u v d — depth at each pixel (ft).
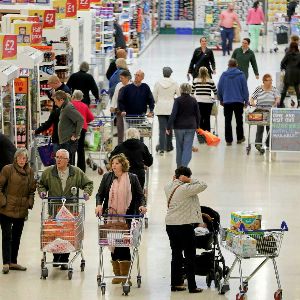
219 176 106.42
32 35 109.09
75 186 73.41
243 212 68.85
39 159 103.45
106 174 71.56
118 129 108.58
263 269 74.59
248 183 103.45
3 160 78.74
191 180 68.80
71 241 71.00
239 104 121.49
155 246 80.28
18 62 96.48
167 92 114.21
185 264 69.31
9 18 113.80
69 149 94.84
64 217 70.95
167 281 71.82
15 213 72.54
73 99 103.19
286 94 146.41
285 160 115.34
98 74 142.51
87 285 70.54
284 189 101.24
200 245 69.51
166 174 106.93
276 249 67.10
